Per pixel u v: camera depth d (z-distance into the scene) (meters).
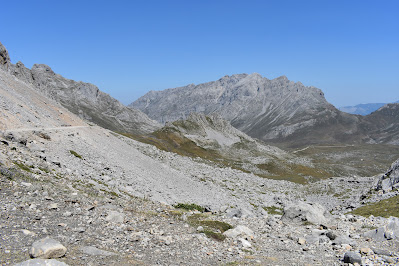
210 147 195.25
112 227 18.58
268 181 122.56
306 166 191.38
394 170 71.75
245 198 76.31
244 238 22.89
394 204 48.31
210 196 64.56
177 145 184.62
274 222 30.45
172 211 29.75
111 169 46.66
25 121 46.75
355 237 24.86
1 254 11.88
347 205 71.12
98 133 77.56
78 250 14.12
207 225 25.20
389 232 23.78
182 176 75.31
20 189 20.73
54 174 29.28
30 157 30.06
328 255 20.08
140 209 27.44
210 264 15.94
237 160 179.00
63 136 49.97
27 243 13.48
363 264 17.33
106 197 28.72
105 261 13.55
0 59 91.94
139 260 14.59
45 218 17.22
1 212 16.14
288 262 17.94
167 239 18.84
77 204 21.44
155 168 70.00
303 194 104.69
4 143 29.42
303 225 30.97
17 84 72.31
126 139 113.25
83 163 41.66
